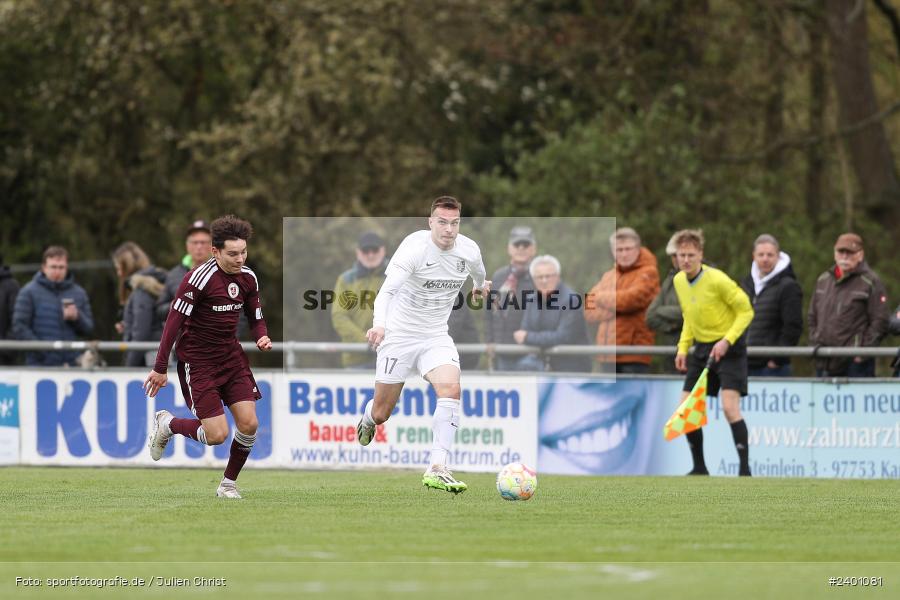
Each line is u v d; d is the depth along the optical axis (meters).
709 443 41.84
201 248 45.12
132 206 96.00
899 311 43.16
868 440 40.75
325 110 90.06
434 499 32.69
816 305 43.91
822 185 96.31
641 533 26.03
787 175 91.44
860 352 41.28
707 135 89.25
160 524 27.28
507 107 104.00
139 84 91.69
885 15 93.81
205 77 98.75
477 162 103.50
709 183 83.62
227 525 27.14
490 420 43.00
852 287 42.81
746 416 41.47
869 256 86.94
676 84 89.25
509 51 97.56
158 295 46.25
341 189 90.19
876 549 24.08
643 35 96.88
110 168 97.94
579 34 97.50
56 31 93.38
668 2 93.38
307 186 90.38
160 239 98.88
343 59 87.81
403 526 26.97
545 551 23.47
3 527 26.84
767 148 89.94
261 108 86.00
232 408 32.00
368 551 23.38
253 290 31.86
